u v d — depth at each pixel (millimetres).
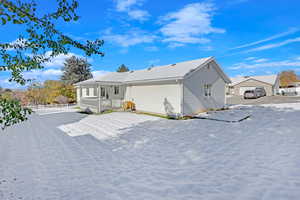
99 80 14859
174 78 10992
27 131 8297
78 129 8633
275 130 6605
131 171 3910
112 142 6262
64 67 35219
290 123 7582
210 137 6273
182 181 3361
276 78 33312
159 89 12516
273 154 4395
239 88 34938
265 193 2807
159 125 8875
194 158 4477
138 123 9633
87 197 2936
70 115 13898
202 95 12344
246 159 4203
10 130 8523
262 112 11180
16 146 5980
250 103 18156
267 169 3629
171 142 5926
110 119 11250
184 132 7211
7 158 4887
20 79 3363
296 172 3430
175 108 11367
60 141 6551
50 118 12383
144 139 6441
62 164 4422
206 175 3545
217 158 4383
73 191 3145
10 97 2764
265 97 26359
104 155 4988
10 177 3768
